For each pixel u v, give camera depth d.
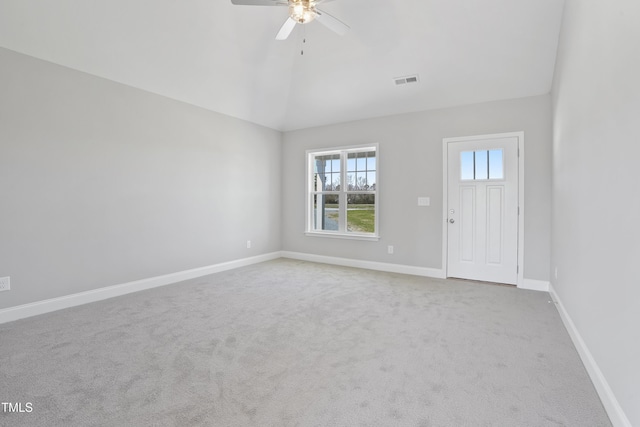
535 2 2.94
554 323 2.79
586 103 2.13
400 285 4.01
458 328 2.67
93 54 3.13
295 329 2.65
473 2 3.07
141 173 3.74
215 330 2.62
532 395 1.77
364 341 2.43
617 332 1.54
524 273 3.89
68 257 3.14
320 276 4.47
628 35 1.45
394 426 1.51
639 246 1.31
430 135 4.48
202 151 4.45
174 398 1.72
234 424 1.52
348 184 5.31
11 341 2.38
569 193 2.67
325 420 1.55
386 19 3.44
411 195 4.62
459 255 4.32
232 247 4.95
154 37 3.26
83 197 3.24
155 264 3.90
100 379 1.89
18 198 2.82
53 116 3.02
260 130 5.43
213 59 3.82
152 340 2.42
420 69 3.92
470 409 1.64
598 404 1.69
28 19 2.66
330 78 4.44
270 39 3.88
